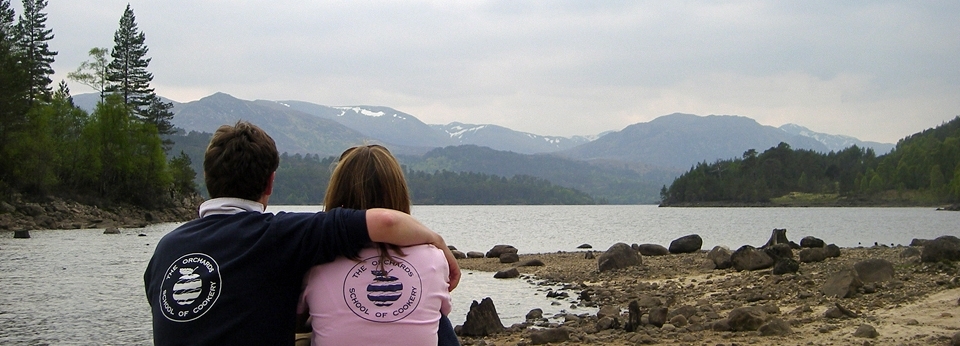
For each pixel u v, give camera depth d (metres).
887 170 195.50
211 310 3.25
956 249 17.08
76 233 51.47
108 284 22.64
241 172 3.52
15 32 80.75
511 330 13.90
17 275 25.02
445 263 3.53
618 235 64.50
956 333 9.88
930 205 173.75
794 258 22.12
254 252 3.31
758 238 57.56
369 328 3.32
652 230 74.44
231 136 3.60
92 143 72.94
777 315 13.56
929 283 14.88
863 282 15.70
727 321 12.30
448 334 3.62
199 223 3.48
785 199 198.50
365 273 3.38
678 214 141.12
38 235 48.53
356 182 3.74
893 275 15.80
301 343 3.59
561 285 22.53
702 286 19.39
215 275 3.29
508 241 54.38
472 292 21.03
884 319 12.05
